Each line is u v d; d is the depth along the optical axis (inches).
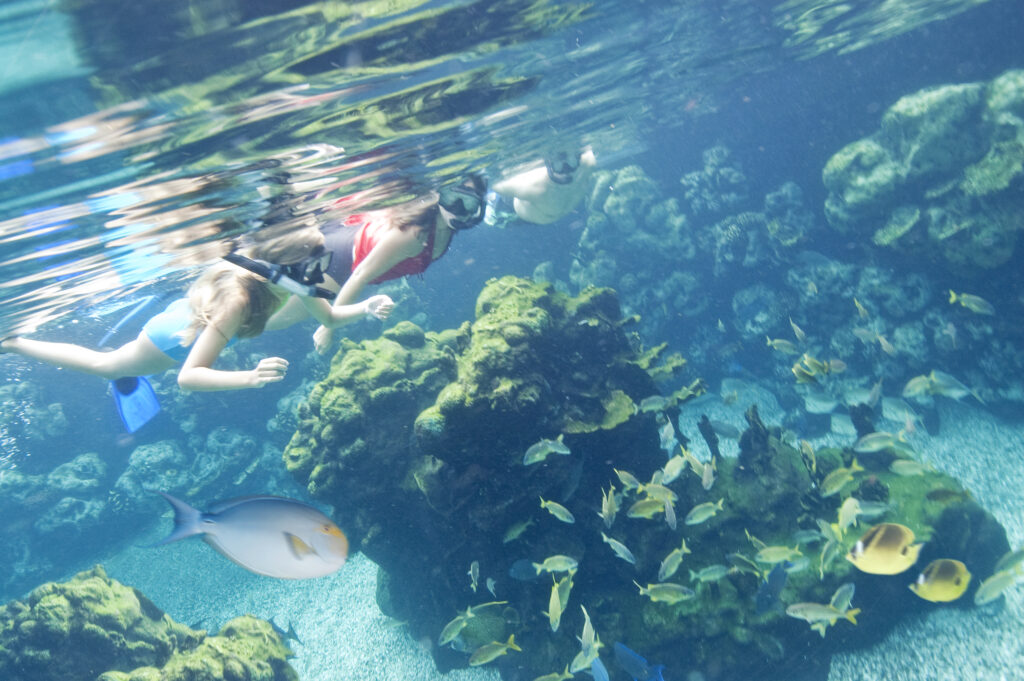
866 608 113.3
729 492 128.2
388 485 137.3
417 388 140.9
